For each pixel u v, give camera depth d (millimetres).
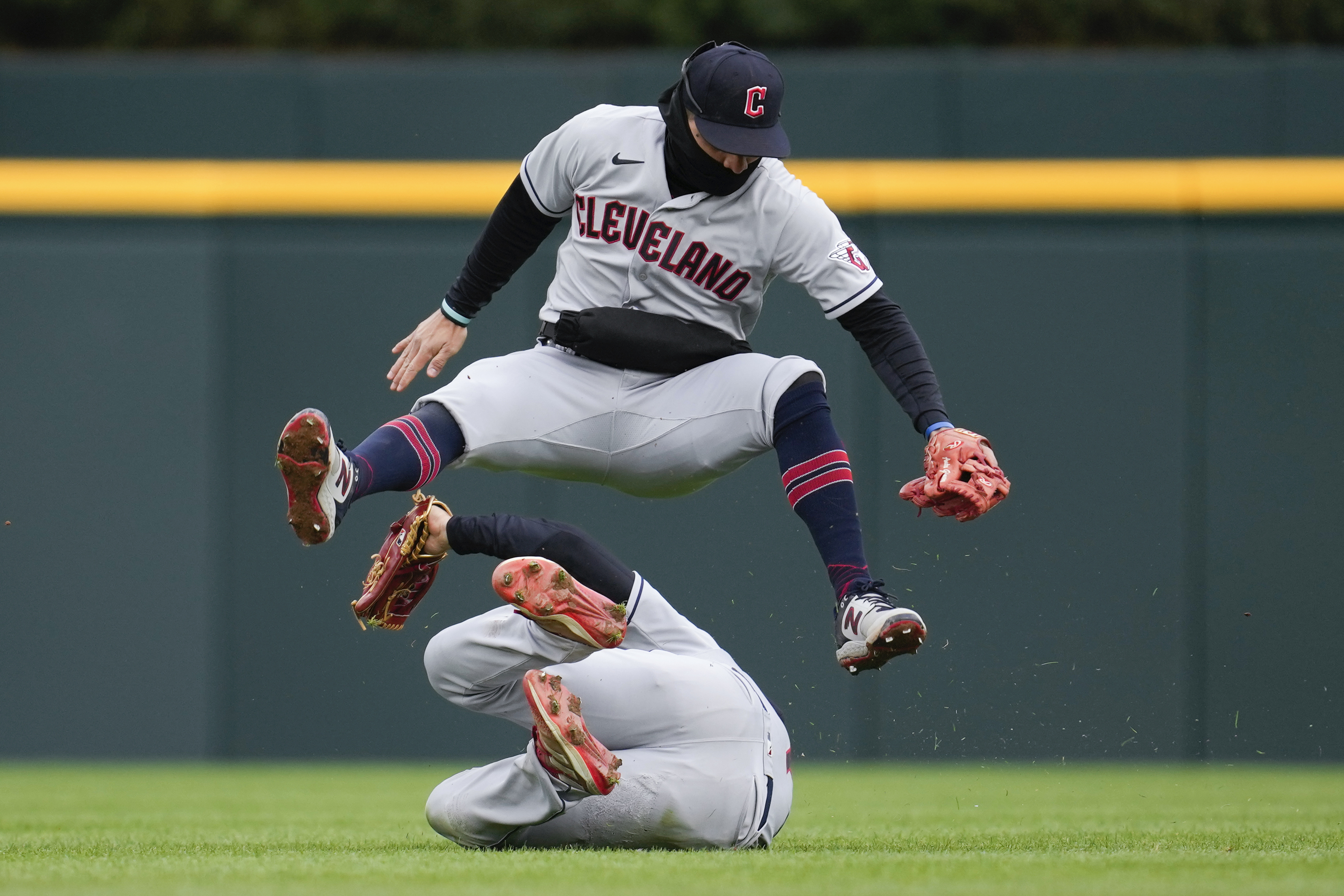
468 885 8594
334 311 26875
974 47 37750
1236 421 25938
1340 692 25234
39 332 26844
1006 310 26312
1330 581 25453
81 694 26438
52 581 26594
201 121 27188
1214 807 18078
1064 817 16406
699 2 38281
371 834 13961
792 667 23781
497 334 26422
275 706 26234
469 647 11086
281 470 9766
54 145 27109
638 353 11617
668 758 10688
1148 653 25375
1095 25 37656
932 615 25391
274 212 27000
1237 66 26453
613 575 11016
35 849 12008
